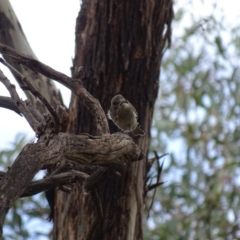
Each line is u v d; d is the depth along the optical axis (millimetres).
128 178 7305
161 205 14812
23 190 4188
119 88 7633
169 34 8305
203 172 14703
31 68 5664
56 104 8117
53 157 4504
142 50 7797
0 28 8523
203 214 14031
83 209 7152
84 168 6367
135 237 7246
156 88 7922
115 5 7855
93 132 7414
